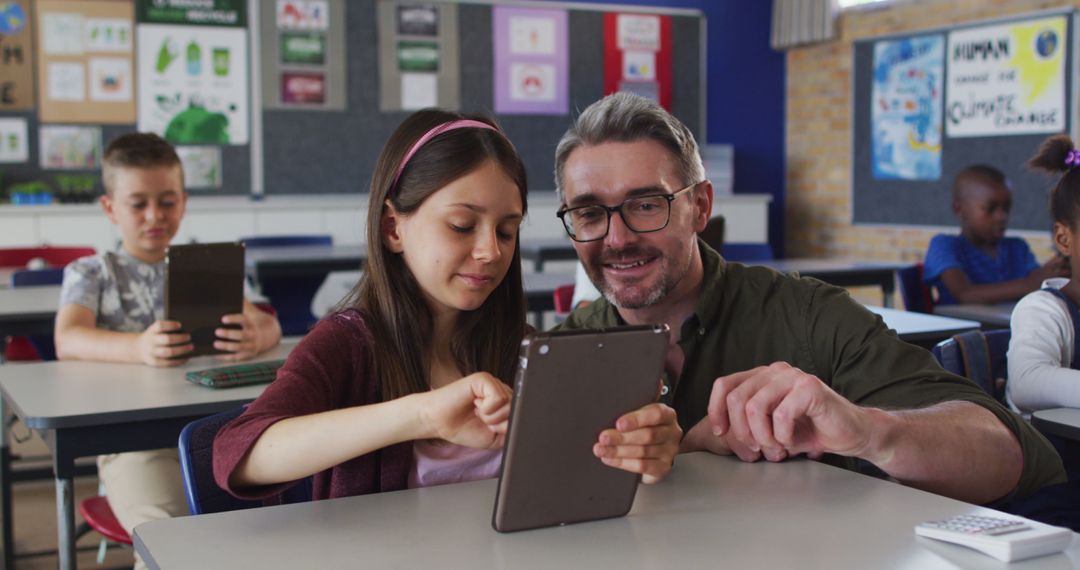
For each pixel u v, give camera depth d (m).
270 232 6.30
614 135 1.39
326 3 6.47
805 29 7.19
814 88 7.34
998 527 0.91
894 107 6.68
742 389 1.07
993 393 2.00
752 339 1.46
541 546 0.93
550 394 0.93
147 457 2.06
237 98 6.33
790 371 1.07
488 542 0.94
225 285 2.19
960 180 3.82
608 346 0.94
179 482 2.05
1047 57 5.70
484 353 1.36
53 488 3.55
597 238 1.41
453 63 6.78
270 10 6.35
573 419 0.95
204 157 6.30
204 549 0.93
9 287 3.73
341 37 6.52
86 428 1.81
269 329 2.38
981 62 6.07
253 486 1.07
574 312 1.65
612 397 0.96
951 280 3.64
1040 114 5.75
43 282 3.71
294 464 1.04
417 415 1.00
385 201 1.24
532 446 0.94
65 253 4.38
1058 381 1.80
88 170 6.08
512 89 6.93
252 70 6.35
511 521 0.96
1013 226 5.94
